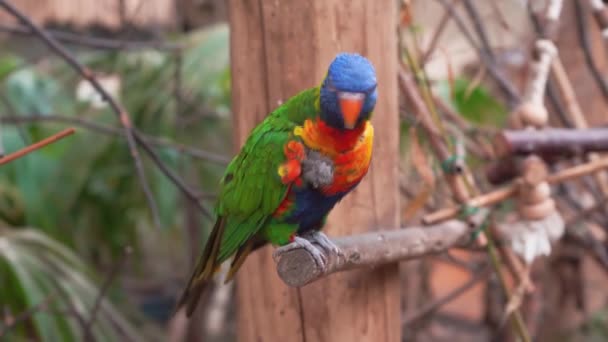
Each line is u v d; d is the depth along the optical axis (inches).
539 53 121.0
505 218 143.2
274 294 106.3
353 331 105.3
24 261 154.8
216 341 252.8
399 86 118.2
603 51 192.4
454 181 113.9
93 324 154.9
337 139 87.8
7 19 223.3
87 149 197.2
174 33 229.6
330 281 104.5
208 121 204.5
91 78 133.2
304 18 99.6
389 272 107.3
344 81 82.9
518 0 155.0
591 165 117.1
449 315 309.3
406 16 117.0
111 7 224.4
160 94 195.2
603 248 167.0
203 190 205.9
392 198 105.9
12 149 189.8
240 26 103.8
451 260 186.1
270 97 102.4
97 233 213.3
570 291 209.5
